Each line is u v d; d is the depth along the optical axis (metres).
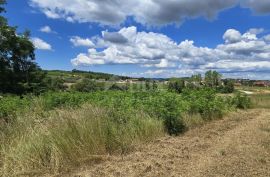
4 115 9.69
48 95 14.17
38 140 7.16
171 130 11.19
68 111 8.95
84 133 7.79
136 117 10.20
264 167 7.15
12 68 39.38
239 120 16.22
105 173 6.57
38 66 40.66
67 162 7.06
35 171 6.54
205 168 7.04
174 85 18.55
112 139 8.38
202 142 9.74
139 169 6.82
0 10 38.75
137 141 9.13
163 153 8.15
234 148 8.92
